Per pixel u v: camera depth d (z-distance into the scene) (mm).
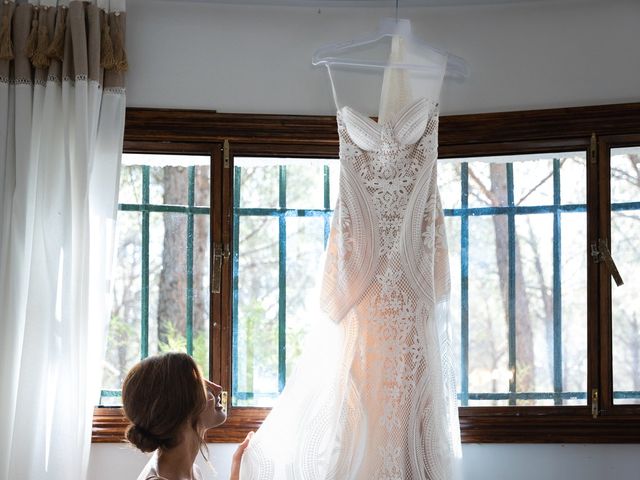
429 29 2814
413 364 2338
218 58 2801
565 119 2709
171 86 2787
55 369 2523
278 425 2301
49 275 2539
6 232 2590
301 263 2863
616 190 2730
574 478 2676
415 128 2379
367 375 2352
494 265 2824
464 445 2707
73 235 2584
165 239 2844
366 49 2795
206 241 2846
